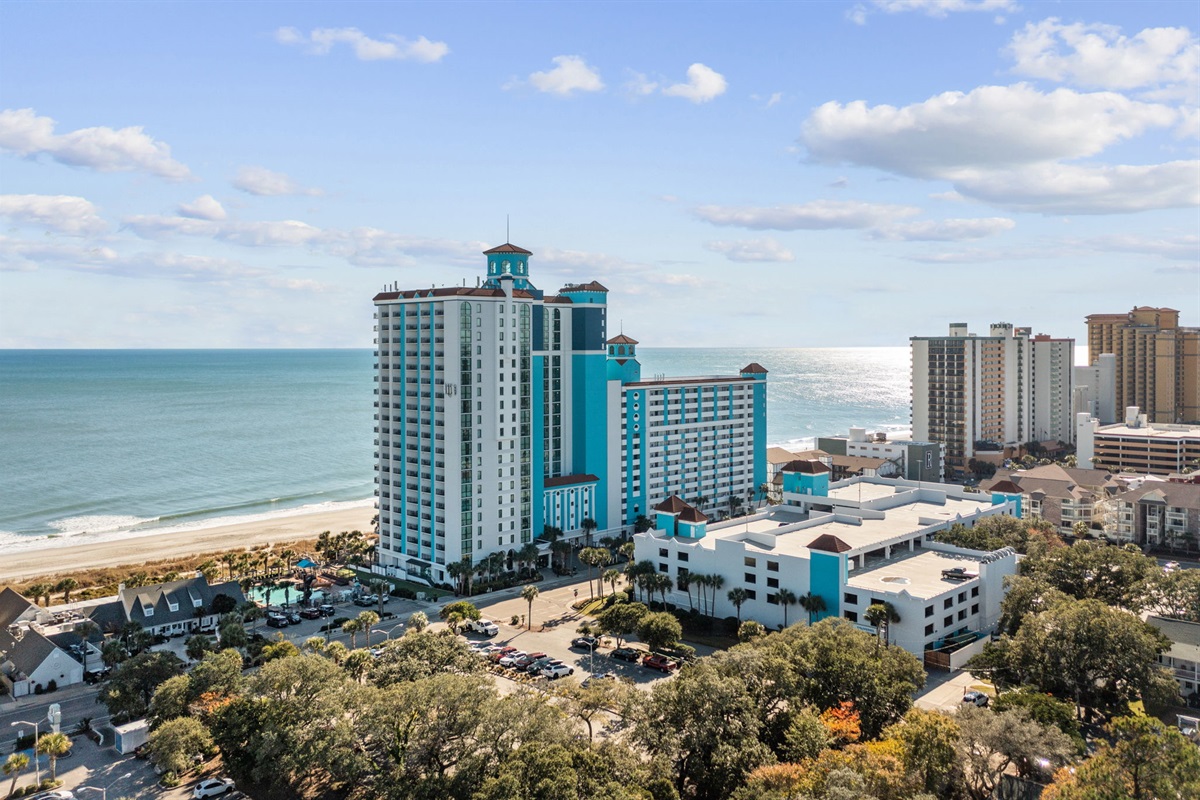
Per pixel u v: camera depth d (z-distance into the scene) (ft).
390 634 494.18
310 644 417.49
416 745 289.94
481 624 488.44
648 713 298.97
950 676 416.46
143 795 311.88
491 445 602.03
